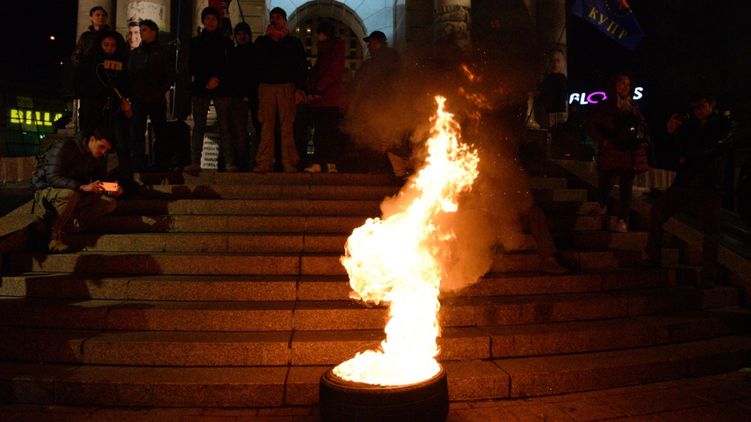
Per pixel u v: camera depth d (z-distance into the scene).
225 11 10.91
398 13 15.18
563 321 5.03
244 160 8.55
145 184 7.62
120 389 3.90
